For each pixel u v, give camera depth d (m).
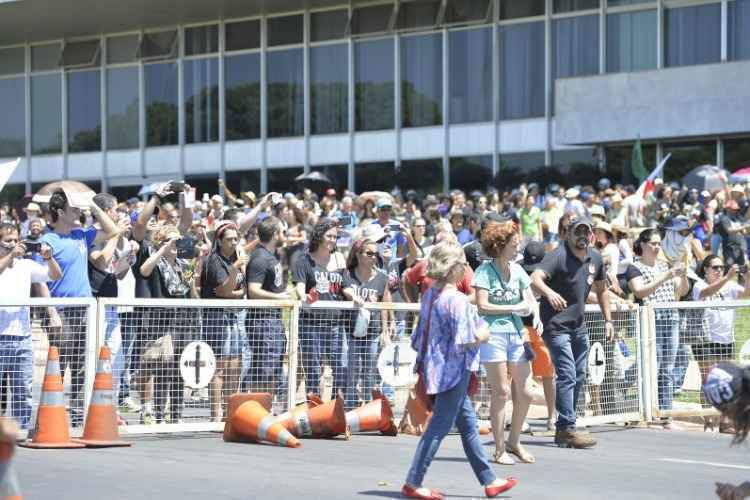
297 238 30.05
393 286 21.23
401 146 53.59
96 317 17.58
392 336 19.61
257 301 18.56
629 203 36.88
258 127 57.22
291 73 56.31
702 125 45.38
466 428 13.69
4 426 6.15
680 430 20.86
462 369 13.35
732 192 35.72
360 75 54.59
